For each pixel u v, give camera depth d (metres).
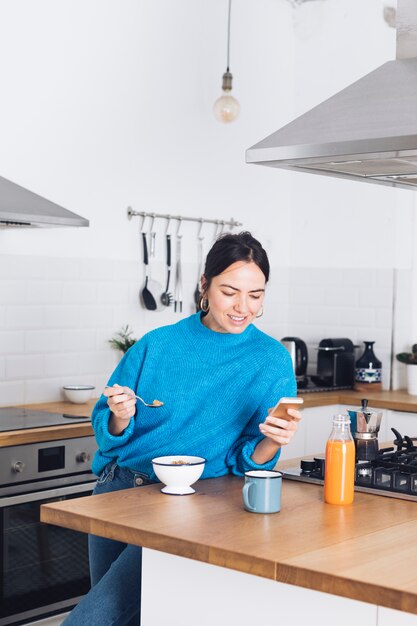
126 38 4.57
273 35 5.40
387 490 2.34
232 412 2.50
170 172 4.83
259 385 2.50
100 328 4.50
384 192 5.20
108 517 2.03
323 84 5.42
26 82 4.13
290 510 2.13
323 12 5.39
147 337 2.58
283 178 5.55
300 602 1.76
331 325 5.43
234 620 1.87
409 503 2.24
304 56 5.50
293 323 5.59
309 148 2.45
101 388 4.52
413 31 2.66
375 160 2.46
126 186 4.60
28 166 4.15
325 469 2.24
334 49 5.37
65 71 4.29
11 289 4.11
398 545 1.83
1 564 3.38
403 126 2.31
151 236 4.72
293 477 2.50
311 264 5.52
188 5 4.89
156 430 2.48
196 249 4.99
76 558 3.70
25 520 3.47
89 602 2.19
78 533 3.70
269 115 5.39
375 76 2.61
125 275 4.61
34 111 4.17
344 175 2.84
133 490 2.32
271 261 5.48
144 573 2.04
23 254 4.15
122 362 2.63
